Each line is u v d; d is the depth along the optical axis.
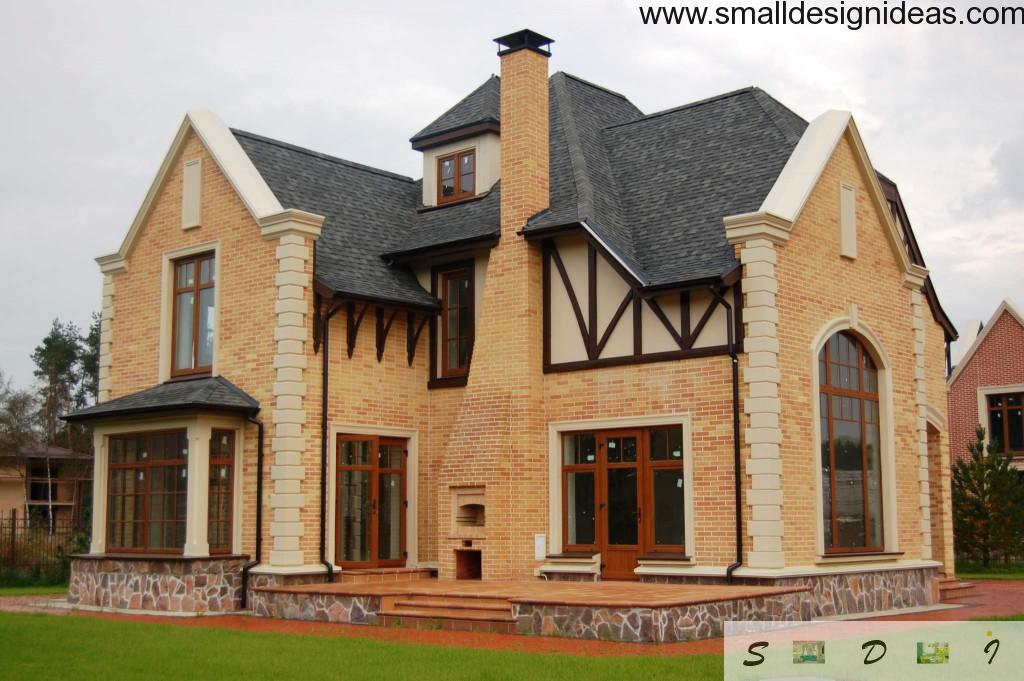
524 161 21.00
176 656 12.93
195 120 21.95
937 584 21.31
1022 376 41.31
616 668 11.48
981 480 33.16
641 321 19.45
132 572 20.11
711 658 12.32
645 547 19.14
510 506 20.19
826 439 19.22
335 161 24.34
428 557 21.83
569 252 20.62
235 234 21.05
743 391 18.00
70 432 52.16
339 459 20.62
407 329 22.16
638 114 25.86
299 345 19.94
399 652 12.87
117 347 23.19
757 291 17.89
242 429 20.33
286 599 17.97
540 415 20.53
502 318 20.84
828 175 19.91
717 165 20.98
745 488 17.83
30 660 12.80
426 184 24.41
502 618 15.14
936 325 26.16
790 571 17.55
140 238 23.02
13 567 27.80
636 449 19.45
